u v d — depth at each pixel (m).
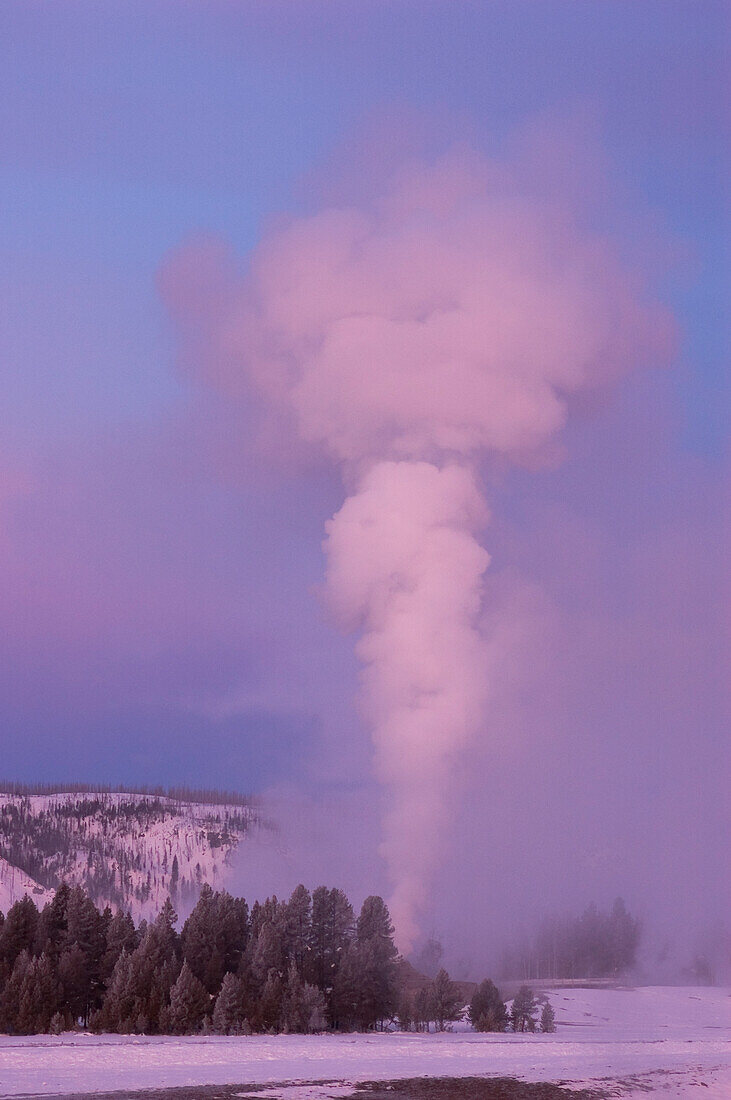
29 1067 56.91
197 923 97.38
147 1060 61.09
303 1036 85.44
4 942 92.00
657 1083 61.69
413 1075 58.62
